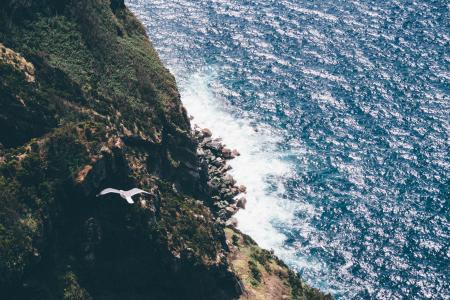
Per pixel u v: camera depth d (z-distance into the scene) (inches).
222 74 7047.2
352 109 6510.8
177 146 4936.0
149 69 5255.9
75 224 3715.6
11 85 3900.1
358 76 6939.0
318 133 6240.2
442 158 5890.8
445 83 6781.5
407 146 6038.4
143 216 3831.2
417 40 7426.2
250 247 4763.8
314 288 4645.7
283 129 6304.1
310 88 6811.0
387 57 7185.0
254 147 6067.9
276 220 5334.6
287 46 7460.6
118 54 5073.8
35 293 3454.7
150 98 4940.9
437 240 5152.6
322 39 7539.4
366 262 5007.4
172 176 4837.6
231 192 5462.6
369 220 5344.5
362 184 5679.1
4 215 3417.8
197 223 4224.9
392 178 5723.4
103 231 3772.1
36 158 3693.4
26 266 3410.4
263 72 7062.0
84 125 3946.9
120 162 3914.9
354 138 6161.4
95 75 4704.7
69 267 3619.6
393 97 6628.9
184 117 5157.5
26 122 3858.3
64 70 4530.0
